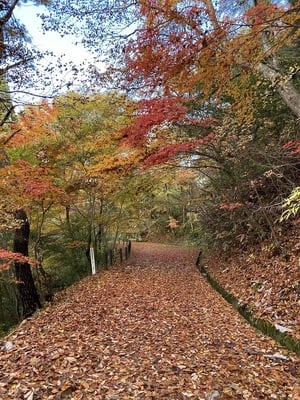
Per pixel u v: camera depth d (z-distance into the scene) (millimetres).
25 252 9047
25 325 6555
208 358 4711
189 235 26234
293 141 7512
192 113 9625
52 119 8750
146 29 4070
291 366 4422
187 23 4094
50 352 4891
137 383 3959
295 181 8305
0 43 6586
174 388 3828
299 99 6227
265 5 4414
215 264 13273
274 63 6477
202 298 8820
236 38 4062
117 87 6328
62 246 13414
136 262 16984
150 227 30125
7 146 8086
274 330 5688
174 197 23875
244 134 9016
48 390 3814
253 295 7754
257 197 9586
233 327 6289
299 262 7191
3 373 4312
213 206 12281
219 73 4426
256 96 7938
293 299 6367
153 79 4543
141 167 9039
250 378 4062
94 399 3617
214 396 3609
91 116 9336
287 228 9289
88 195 12359
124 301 8391
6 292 12008
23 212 8812
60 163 9586
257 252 9977
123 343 5324
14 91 7035
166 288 10180
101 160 9430
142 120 6430
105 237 16203
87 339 5488
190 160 10906
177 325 6406
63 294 9727
